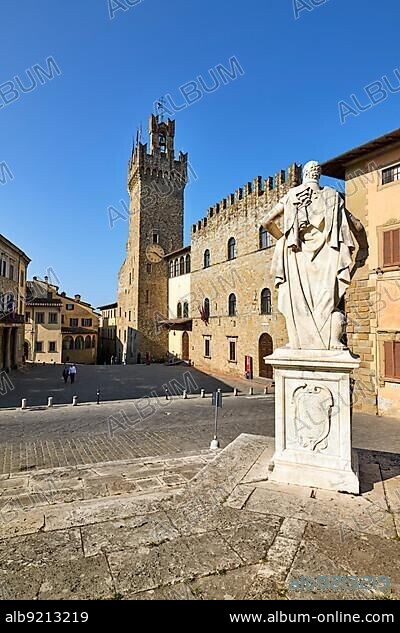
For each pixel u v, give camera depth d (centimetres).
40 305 5444
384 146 1800
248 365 3306
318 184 523
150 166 5562
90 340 6862
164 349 5462
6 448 1227
